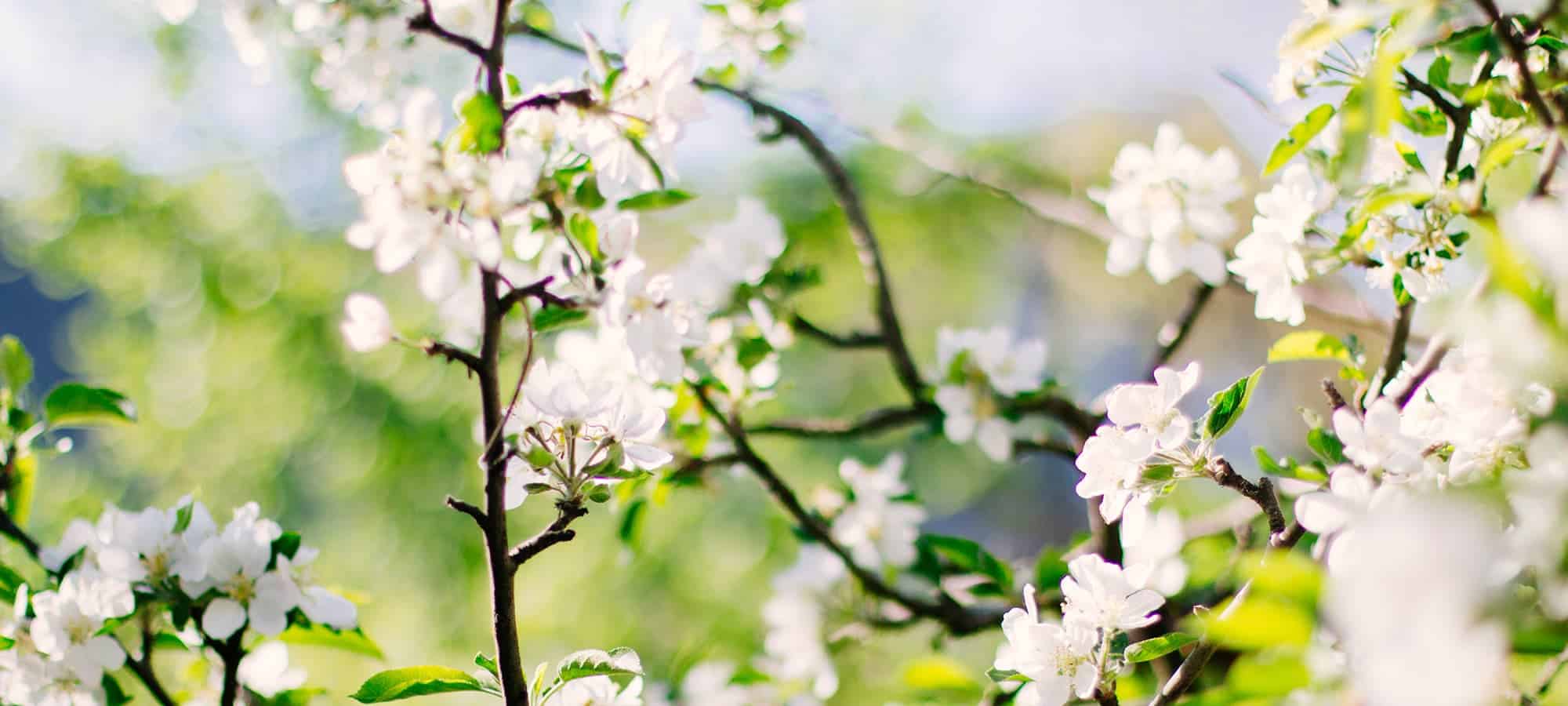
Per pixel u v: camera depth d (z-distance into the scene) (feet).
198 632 6.18
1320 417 6.08
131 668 6.21
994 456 7.30
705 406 7.09
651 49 5.92
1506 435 5.72
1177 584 6.32
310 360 14.21
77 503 12.42
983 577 7.31
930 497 18.74
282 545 6.17
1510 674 5.56
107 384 14.02
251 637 6.42
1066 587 6.00
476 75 5.87
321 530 15.21
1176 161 6.53
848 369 16.10
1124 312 21.04
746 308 7.24
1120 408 5.97
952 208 14.94
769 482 7.24
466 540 14.67
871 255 7.54
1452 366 5.82
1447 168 5.99
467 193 5.72
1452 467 5.75
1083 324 21.08
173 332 14.28
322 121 12.57
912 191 11.64
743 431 7.22
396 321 13.46
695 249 7.29
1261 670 5.53
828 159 7.61
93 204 13.15
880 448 16.62
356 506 14.97
